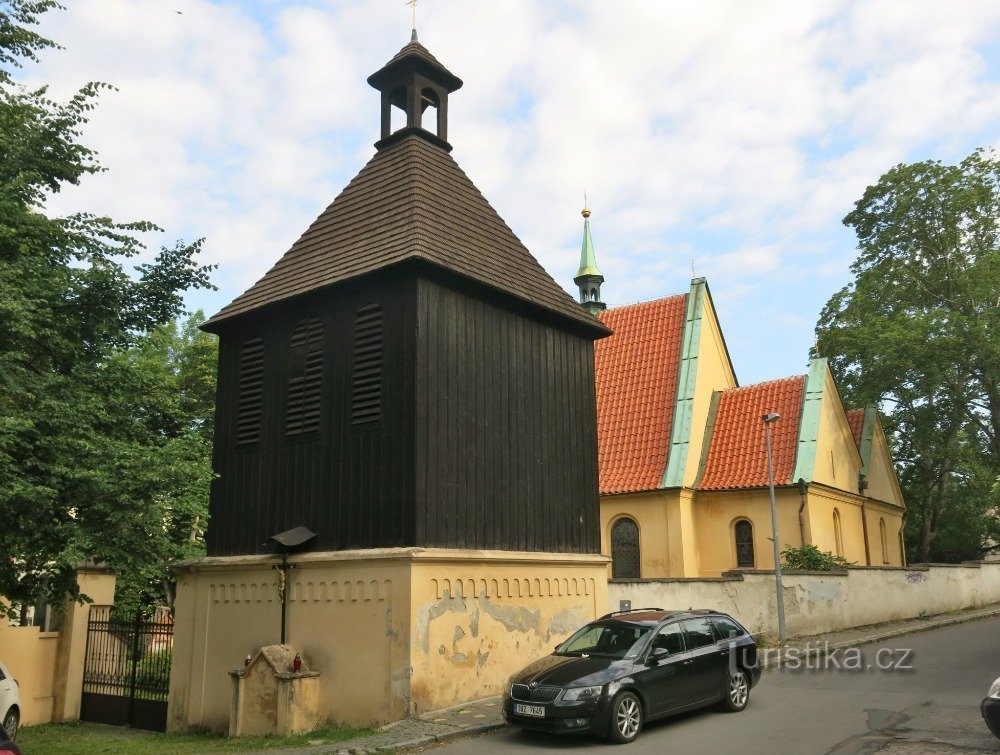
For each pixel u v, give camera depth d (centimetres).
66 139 1512
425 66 1933
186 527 1475
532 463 1705
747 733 1192
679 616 1359
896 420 4091
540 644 1634
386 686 1392
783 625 2186
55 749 1466
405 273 1547
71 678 2000
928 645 2172
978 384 4003
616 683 1178
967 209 4000
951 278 4019
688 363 3206
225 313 1834
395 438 1495
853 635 2373
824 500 2984
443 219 1723
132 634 1953
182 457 1371
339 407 1605
